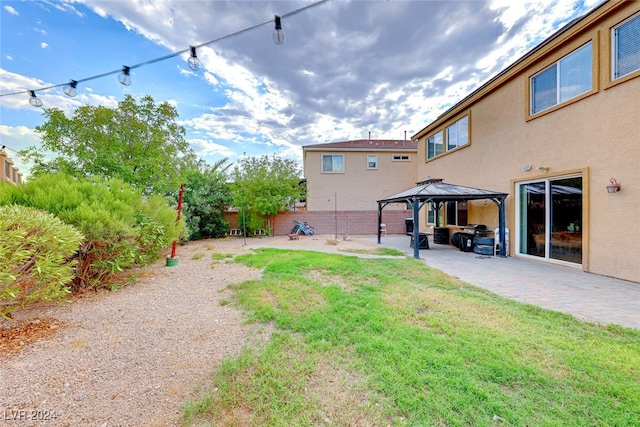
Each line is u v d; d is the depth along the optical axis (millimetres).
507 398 2131
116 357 2742
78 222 4324
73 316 3754
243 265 7141
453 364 2547
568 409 2027
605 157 5793
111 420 1937
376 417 1957
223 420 1943
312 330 3283
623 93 5469
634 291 4824
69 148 8391
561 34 6543
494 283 5395
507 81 8523
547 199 7258
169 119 9703
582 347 2871
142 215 5664
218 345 2998
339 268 6301
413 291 4738
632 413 1985
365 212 16234
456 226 11344
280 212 15859
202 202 13445
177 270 6613
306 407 2061
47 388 2248
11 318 3516
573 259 6602
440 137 13023
